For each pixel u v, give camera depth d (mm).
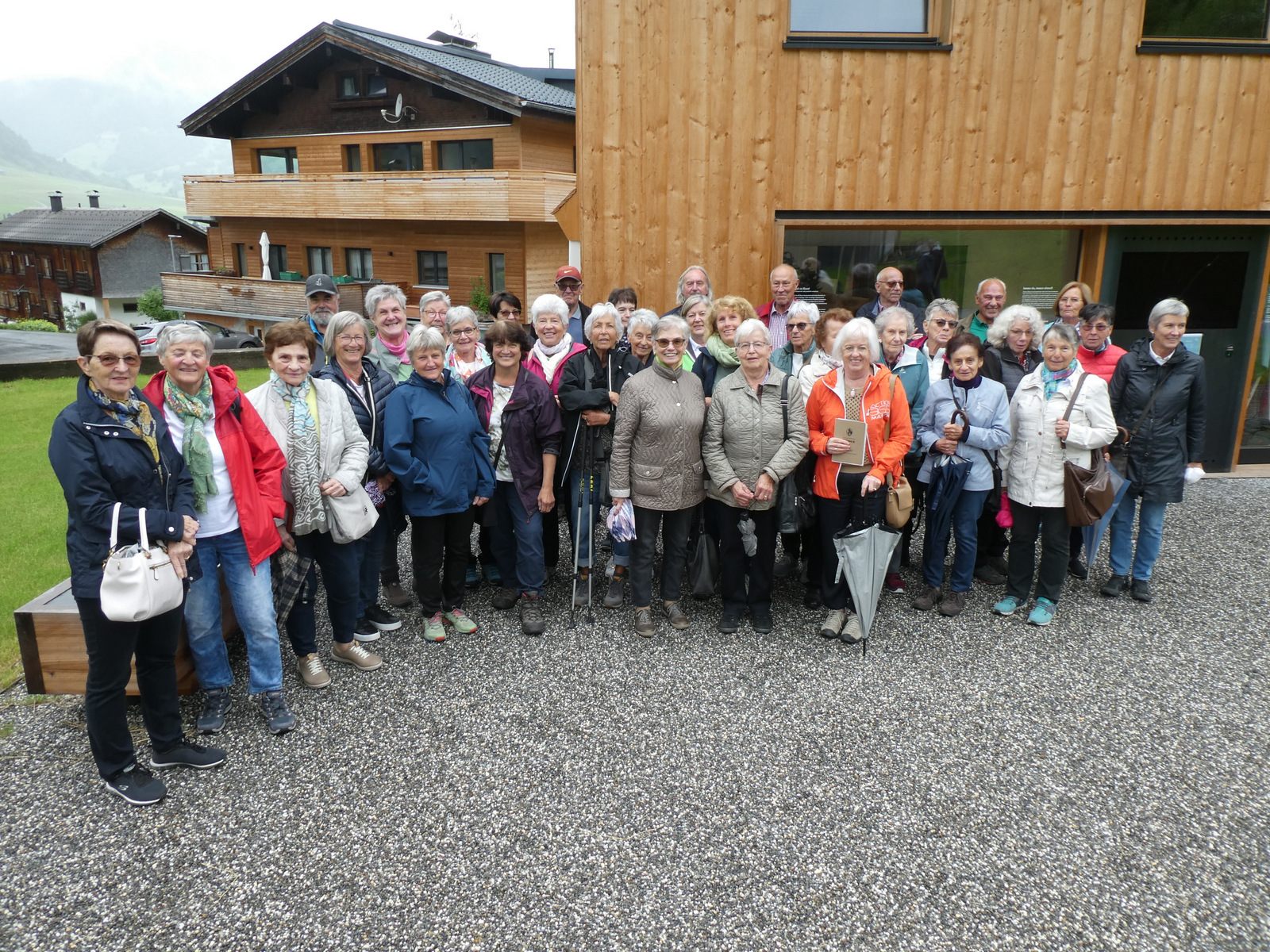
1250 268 7324
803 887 2756
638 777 3328
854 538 4238
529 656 4344
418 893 2723
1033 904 2693
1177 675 4176
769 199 6805
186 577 3105
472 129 20859
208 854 2898
